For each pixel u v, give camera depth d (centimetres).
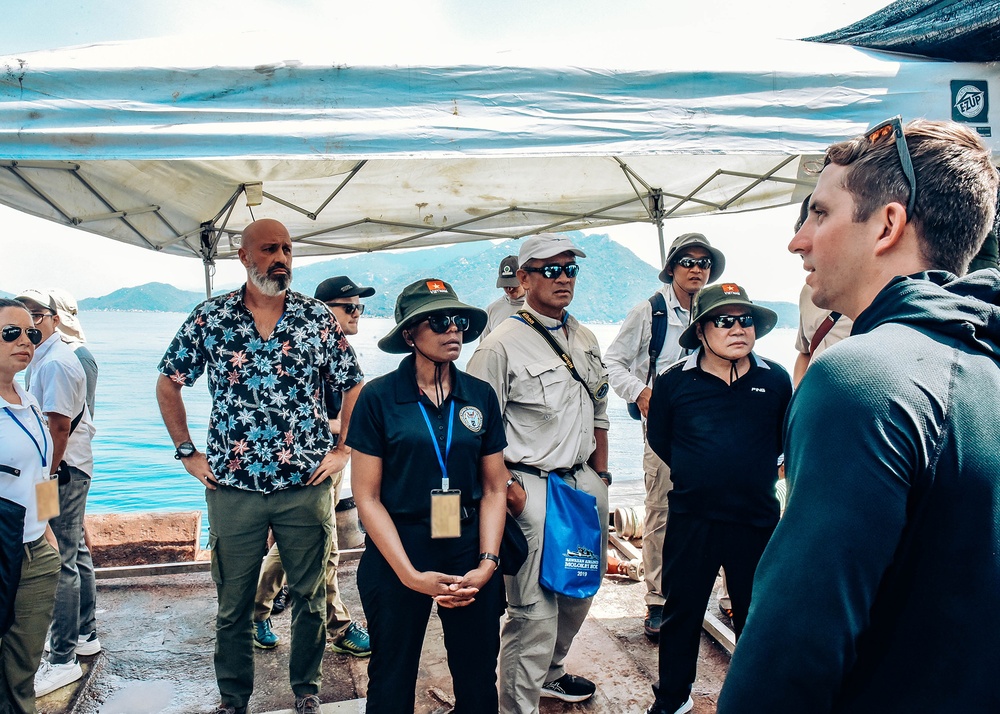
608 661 366
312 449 319
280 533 318
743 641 93
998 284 98
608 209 586
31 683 292
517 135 261
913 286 98
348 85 251
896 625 90
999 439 87
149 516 537
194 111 242
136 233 459
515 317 316
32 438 287
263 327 318
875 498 85
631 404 414
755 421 286
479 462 272
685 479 290
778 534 93
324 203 518
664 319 403
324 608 327
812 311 354
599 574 288
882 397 88
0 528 262
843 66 288
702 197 577
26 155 234
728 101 278
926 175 100
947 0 296
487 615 258
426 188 520
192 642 398
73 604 357
